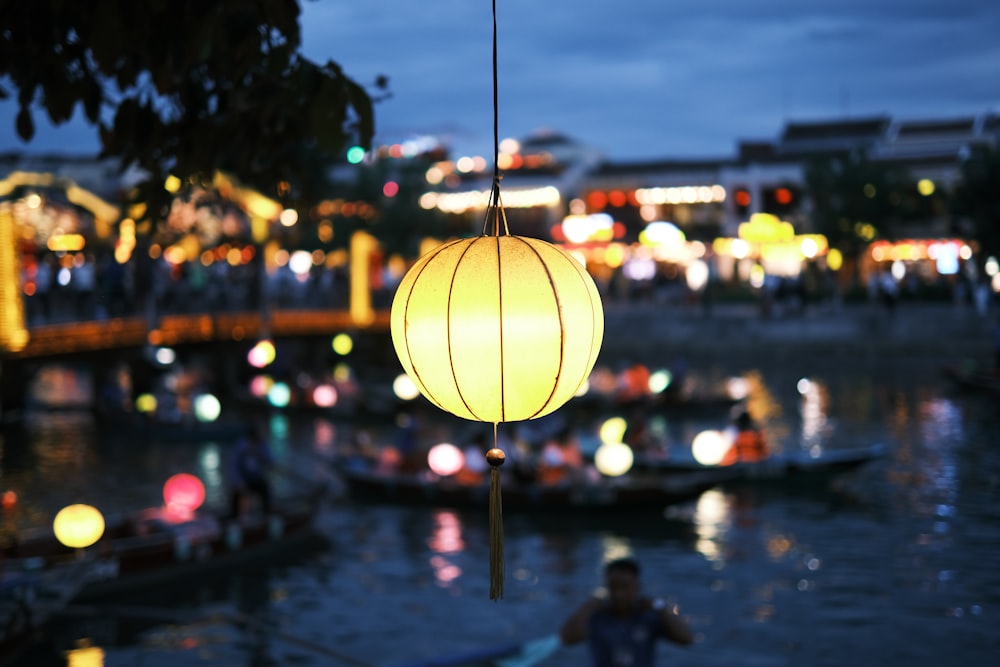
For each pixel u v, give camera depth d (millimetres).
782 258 50312
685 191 58156
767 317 46250
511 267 3877
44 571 13562
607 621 7570
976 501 19703
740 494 20719
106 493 22203
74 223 29703
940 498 20031
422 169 48688
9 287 27094
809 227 50688
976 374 34594
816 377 39781
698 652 12289
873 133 59812
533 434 24828
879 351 43750
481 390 3938
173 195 6668
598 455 20156
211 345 36812
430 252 4086
